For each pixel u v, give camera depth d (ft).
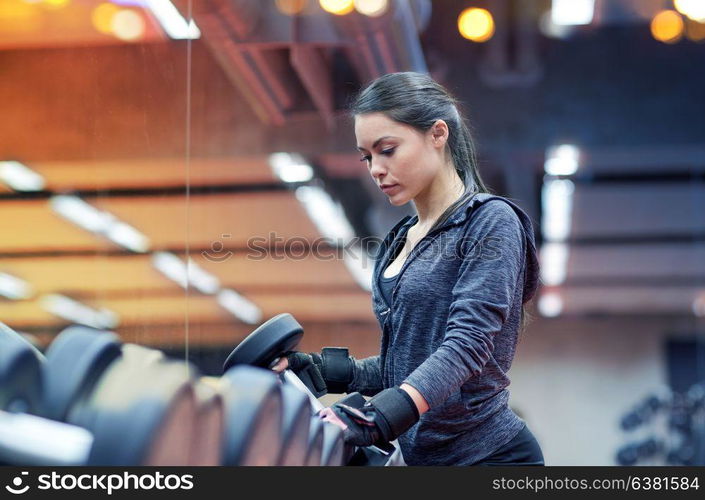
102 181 15.94
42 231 19.30
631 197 44.55
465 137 7.14
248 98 28.94
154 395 3.32
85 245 18.71
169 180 13.74
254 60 25.14
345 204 42.24
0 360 3.73
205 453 3.82
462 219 6.69
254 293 50.67
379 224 44.29
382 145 6.71
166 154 12.87
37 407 3.76
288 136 31.04
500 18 31.76
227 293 44.62
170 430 3.33
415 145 6.72
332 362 7.55
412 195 6.81
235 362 6.42
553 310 71.36
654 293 65.92
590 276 61.87
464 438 6.66
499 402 6.81
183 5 12.45
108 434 3.25
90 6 14.69
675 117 32.27
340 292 57.16
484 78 32.48
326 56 26.94
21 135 13.69
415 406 5.99
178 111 12.68
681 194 43.78
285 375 6.77
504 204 6.74
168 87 12.67
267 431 4.48
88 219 17.88
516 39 32.19
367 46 23.82
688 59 32.24
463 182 7.10
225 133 30.40
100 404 3.43
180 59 12.68
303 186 38.29
